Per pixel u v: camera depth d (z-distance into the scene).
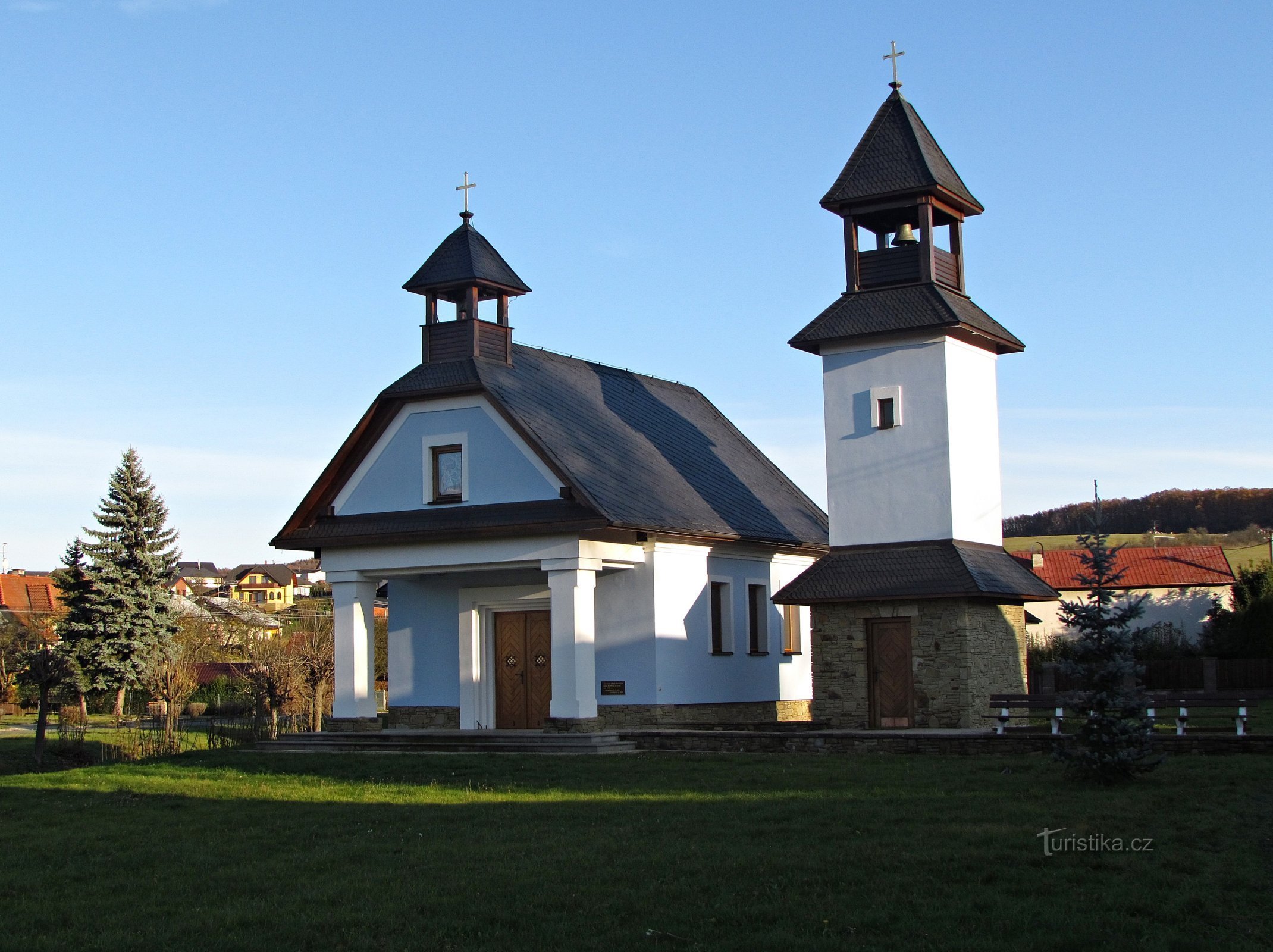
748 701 34.16
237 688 58.31
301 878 14.73
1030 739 23.08
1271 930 11.55
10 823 19.66
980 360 31.47
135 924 13.06
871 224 32.53
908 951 11.25
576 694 28.03
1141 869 13.47
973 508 30.58
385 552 30.56
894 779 20.34
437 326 31.25
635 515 29.27
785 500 39.53
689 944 11.69
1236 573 74.94
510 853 15.61
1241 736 21.84
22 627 69.94
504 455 29.77
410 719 32.56
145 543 61.34
